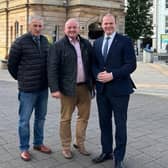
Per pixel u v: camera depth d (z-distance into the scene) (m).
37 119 6.47
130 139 7.32
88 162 6.03
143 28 63.59
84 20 39.88
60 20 40.50
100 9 40.81
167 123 8.82
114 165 5.87
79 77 6.13
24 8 40.50
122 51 5.65
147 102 11.93
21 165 5.86
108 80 5.58
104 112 5.93
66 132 6.24
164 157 6.29
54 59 5.92
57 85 5.95
